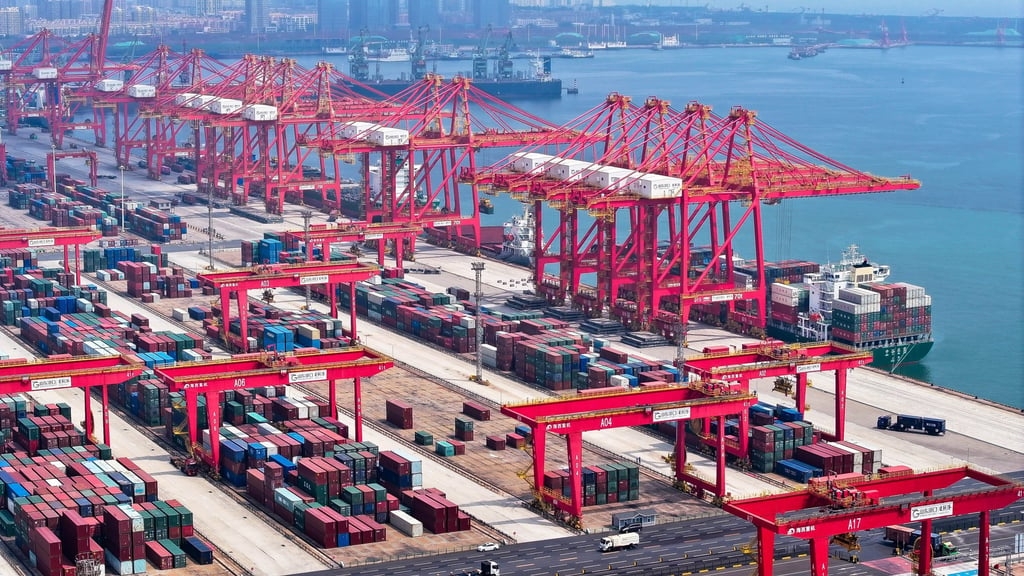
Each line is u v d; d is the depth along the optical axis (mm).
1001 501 126000
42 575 131875
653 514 146750
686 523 147375
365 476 153000
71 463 154625
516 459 167375
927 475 131250
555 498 148125
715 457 166000
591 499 152250
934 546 137875
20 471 150875
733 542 141250
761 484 158875
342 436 168125
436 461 166375
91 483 146125
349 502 145500
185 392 165750
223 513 149625
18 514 138625
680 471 157250
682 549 139250
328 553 138000
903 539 141000
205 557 134875
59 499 140125
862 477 128125
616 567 134125
